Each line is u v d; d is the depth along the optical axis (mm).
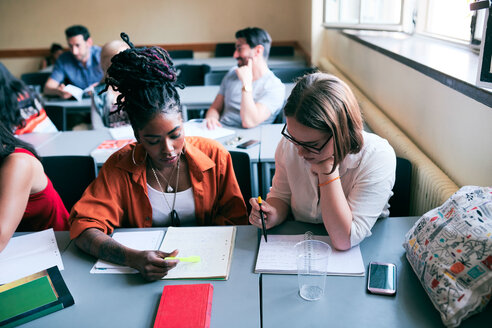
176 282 1134
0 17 6074
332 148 1109
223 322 985
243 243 1296
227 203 1548
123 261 1194
